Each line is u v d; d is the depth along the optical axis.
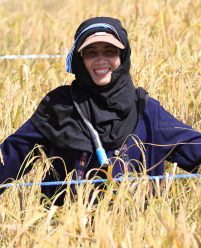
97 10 16.73
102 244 5.36
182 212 5.82
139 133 6.93
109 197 5.97
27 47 17.45
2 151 7.16
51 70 11.23
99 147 6.62
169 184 6.76
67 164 6.97
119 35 6.87
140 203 6.10
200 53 10.74
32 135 7.10
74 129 6.89
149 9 14.91
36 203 6.69
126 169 6.41
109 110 6.87
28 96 9.66
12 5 25.48
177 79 9.83
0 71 15.23
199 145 6.96
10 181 7.20
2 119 9.10
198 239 5.70
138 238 5.47
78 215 5.76
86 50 6.80
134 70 10.22
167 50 11.97
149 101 7.08
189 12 15.63
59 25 17.19
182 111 8.80
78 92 7.03
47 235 5.71
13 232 6.57
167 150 6.98
